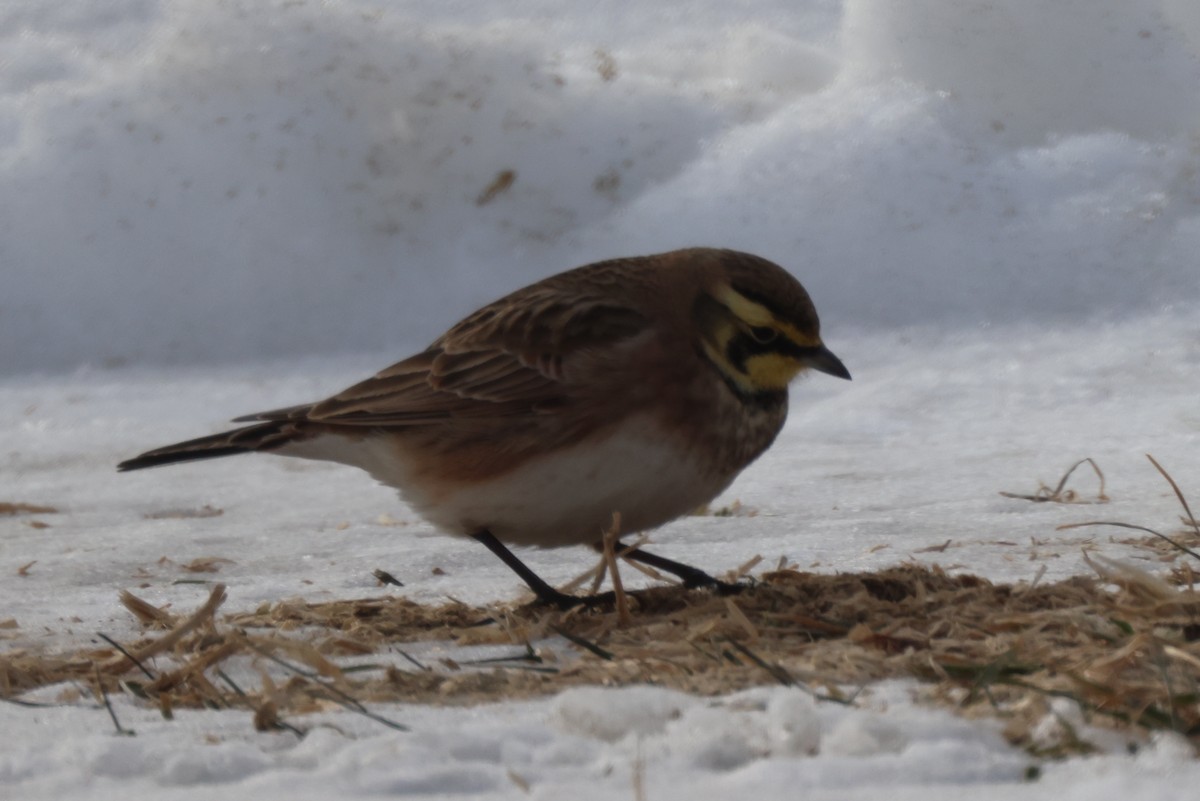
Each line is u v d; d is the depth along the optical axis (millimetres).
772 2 24219
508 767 5230
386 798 4992
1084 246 18797
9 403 17797
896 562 9805
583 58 22453
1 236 19938
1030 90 20797
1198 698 5582
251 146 20656
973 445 13953
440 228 20469
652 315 8781
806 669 6438
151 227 20141
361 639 7988
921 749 5125
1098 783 4738
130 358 19297
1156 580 7484
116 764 5449
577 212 20531
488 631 7977
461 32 22250
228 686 7012
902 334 17859
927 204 19469
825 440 14602
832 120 20688
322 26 21703
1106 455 13242
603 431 8594
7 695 6984
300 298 19859
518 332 8812
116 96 21109
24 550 11609
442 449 8898
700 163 20625
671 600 8688
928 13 21219
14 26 22625
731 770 5180
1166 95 20703
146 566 10891
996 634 7066
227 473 14938
